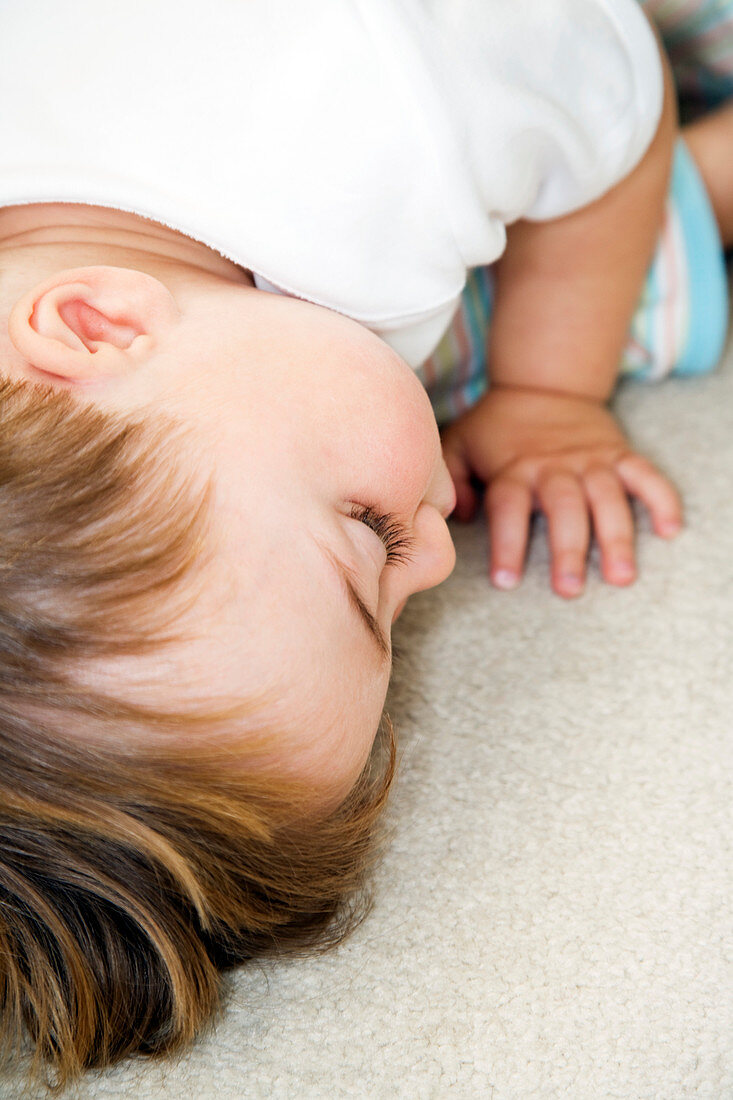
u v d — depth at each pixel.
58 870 0.64
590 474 0.79
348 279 0.71
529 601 0.77
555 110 0.73
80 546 0.63
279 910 0.66
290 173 0.70
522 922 0.68
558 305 0.81
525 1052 0.65
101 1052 0.65
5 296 0.69
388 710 0.73
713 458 0.81
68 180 0.70
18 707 0.63
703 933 0.67
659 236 0.83
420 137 0.69
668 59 0.88
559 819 0.70
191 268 0.71
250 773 0.64
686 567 0.77
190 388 0.66
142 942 0.65
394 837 0.70
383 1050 0.66
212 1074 0.66
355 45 0.69
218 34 0.70
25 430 0.64
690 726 0.72
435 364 0.83
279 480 0.65
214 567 0.64
